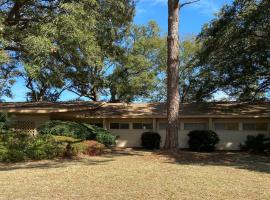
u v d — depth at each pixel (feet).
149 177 48.01
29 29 68.54
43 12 73.05
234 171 54.90
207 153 84.17
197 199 35.78
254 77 93.81
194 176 49.34
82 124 88.07
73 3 66.95
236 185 43.14
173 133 75.00
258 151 86.99
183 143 99.04
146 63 135.44
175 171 53.67
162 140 100.63
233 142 97.04
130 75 133.28
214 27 92.38
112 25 79.41
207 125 99.04
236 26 87.45
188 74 142.51
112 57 84.74
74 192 38.63
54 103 104.32
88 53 69.67
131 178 47.06
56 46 64.69
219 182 45.01
